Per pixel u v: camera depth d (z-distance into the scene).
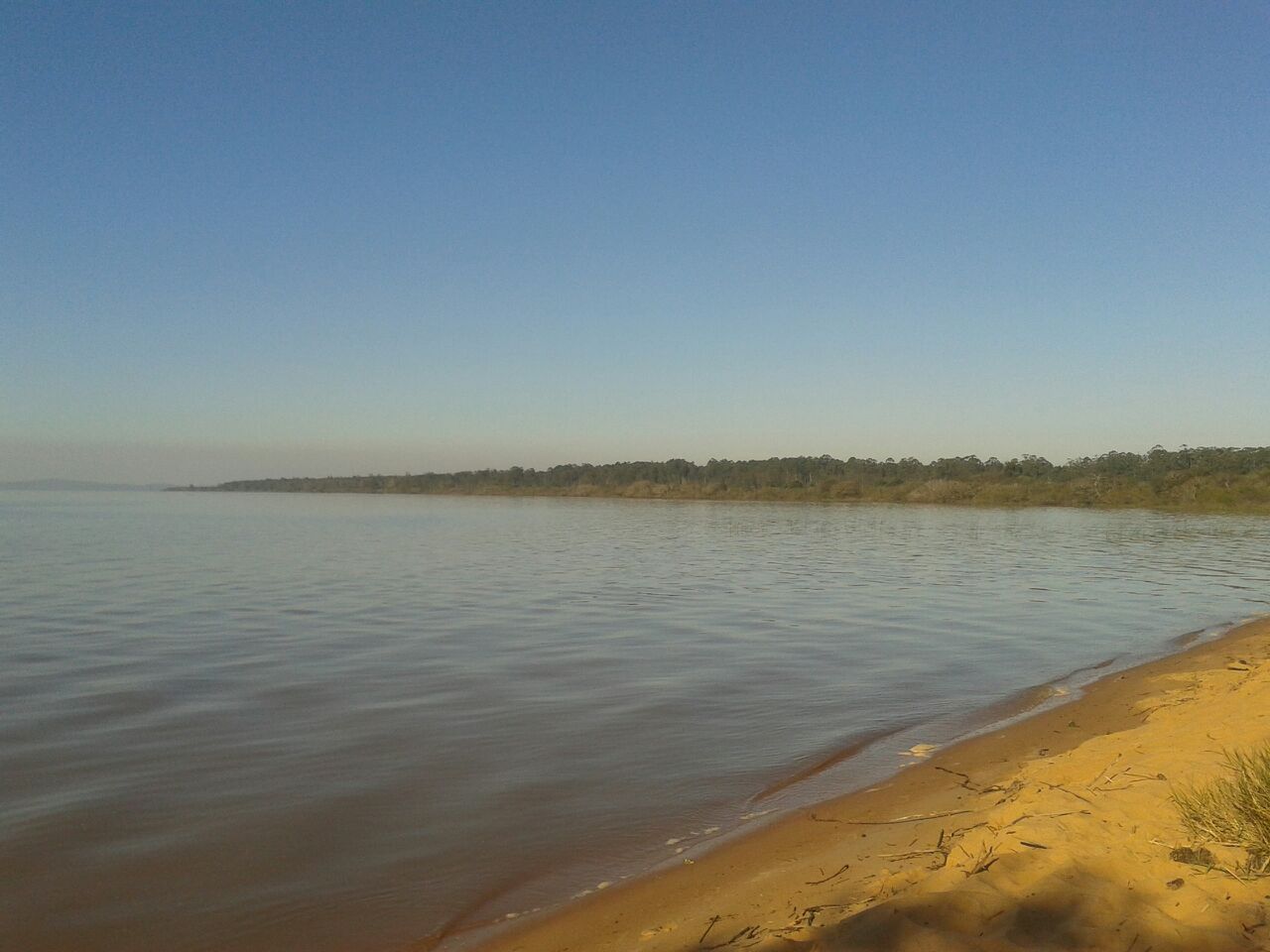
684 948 5.52
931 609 22.34
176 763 9.95
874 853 7.00
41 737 10.90
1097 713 11.88
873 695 13.27
